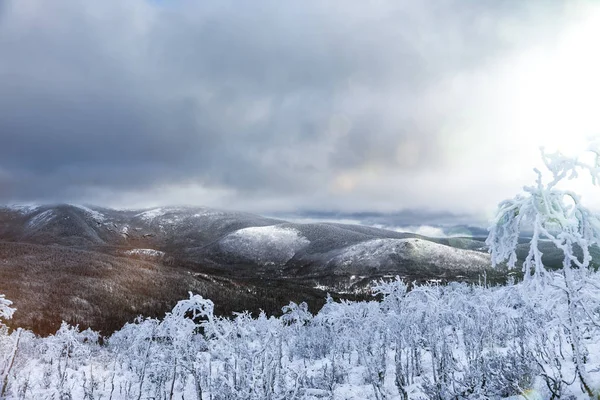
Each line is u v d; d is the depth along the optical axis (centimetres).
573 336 689
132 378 1673
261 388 966
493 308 1198
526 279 701
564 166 643
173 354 1198
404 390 1065
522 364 849
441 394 909
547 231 650
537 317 940
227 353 1077
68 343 2181
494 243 737
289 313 2189
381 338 1506
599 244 643
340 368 1418
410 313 1367
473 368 920
